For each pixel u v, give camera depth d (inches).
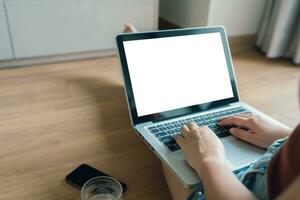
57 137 24.9
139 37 24.7
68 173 20.6
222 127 23.9
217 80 27.6
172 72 25.6
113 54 51.6
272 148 17.3
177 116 25.1
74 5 46.0
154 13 52.7
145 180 20.3
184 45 26.4
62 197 18.5
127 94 23.5
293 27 55.1
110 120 28.0
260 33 59.2
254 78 42.9
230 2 56.2
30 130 25.8
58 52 48.1
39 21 45.0
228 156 20.6
